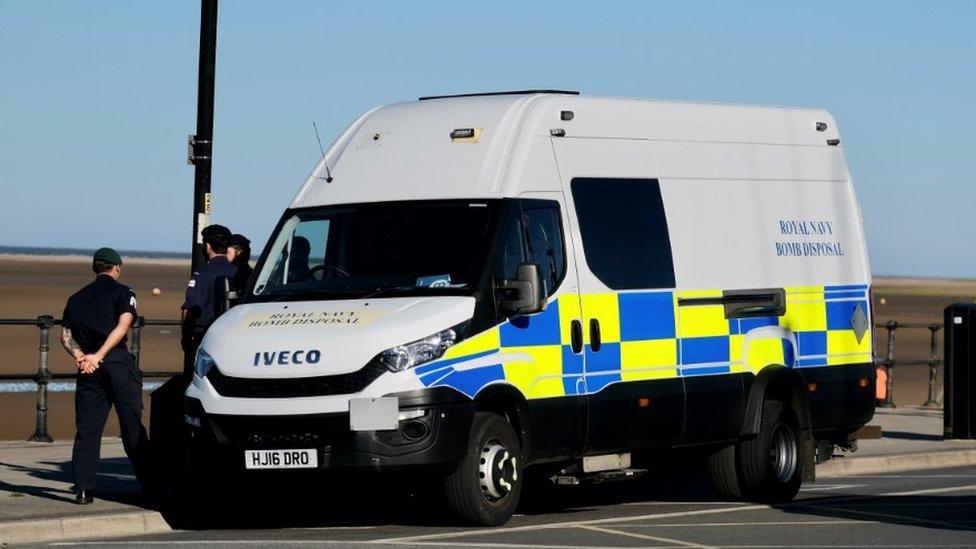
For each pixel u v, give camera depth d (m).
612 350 15.06
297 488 14.64
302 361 13.36
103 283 14.85
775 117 17.44
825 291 17.64
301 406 13.27
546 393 14.38
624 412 15.12
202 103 16.73
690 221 16.12
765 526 14.30
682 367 15.80
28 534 13.42
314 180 15.23
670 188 15.98
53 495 15.34
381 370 13.25
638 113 15.88
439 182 14.61
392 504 16.62
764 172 17.12
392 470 13.23
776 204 17.17
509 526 14.16
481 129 14.79
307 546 12.73
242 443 13.49
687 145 16.30
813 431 17.50
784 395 17.06
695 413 15.86
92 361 14.52
